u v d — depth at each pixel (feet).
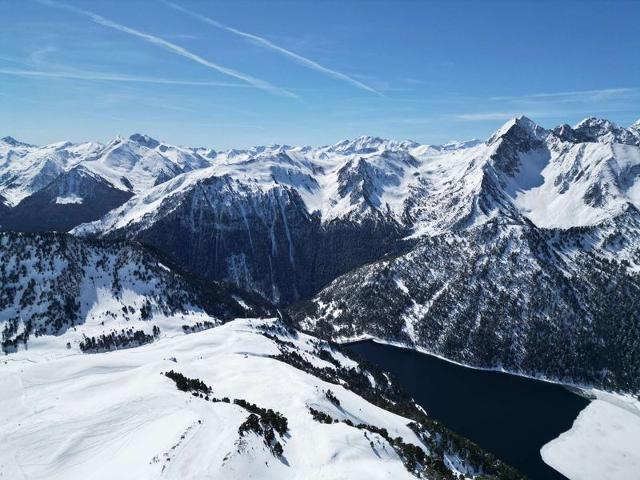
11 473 267.39
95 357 545.44
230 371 496.64
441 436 412.57
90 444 290.76
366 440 296.92
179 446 249.96
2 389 431.02
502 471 390.83
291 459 270.46
